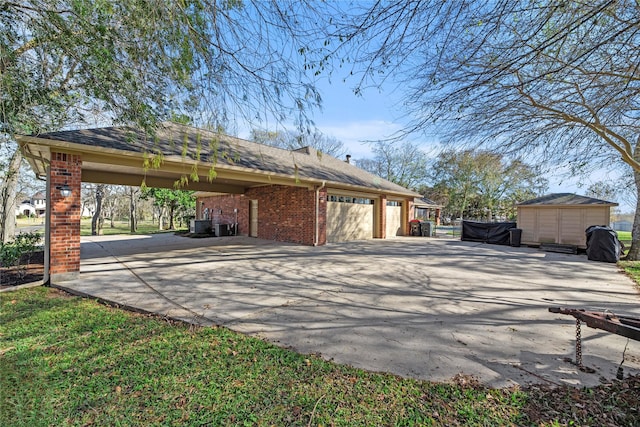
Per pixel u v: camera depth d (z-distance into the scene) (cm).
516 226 1376
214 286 615
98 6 308
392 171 3550
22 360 302
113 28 325
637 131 516
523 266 873
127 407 232
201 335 366
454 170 3119
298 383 265
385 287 616
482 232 1511
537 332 384
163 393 250
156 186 1275
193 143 817
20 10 324
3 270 745
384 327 399
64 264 643
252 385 262
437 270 799
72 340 351
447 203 3538
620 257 1026
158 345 338
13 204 1062
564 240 1228
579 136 514
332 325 405
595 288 616
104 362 300
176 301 509
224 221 1802
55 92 432
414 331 385
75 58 369
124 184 1166
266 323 412
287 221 1379
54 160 626
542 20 274
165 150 748
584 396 250
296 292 574
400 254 1088
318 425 214
